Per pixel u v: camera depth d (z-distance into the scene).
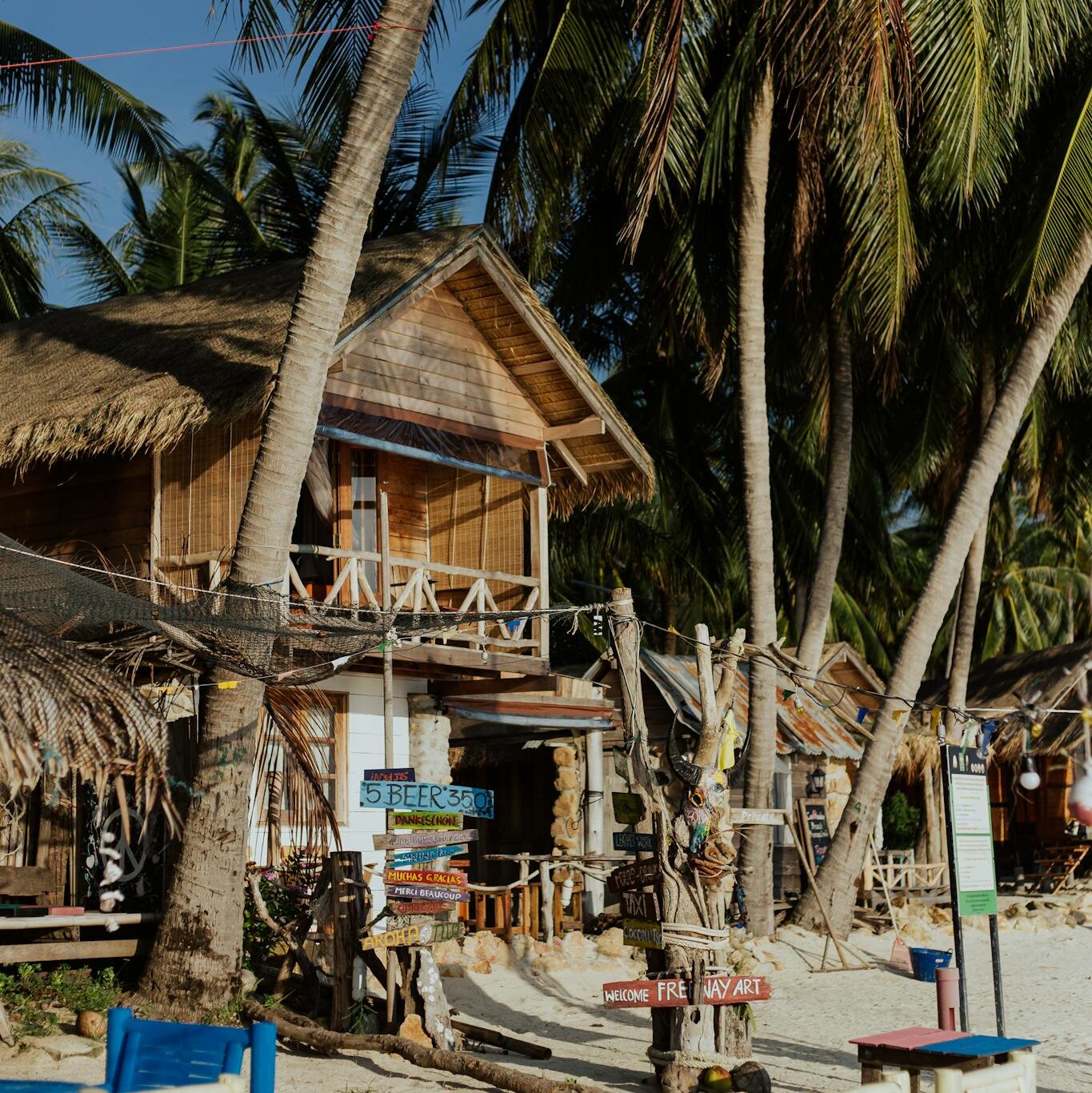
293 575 14.39
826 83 14.67
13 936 11.89
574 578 28.47
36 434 14.12
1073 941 19.03
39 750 6.41
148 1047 6.16
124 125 22.66
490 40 19.19
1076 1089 10.21
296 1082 9.77
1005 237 19.89
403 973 11.06
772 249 20.58
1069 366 21.52
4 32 21.42
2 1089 5.72
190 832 11.41
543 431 18.06
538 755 20.25
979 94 15.36
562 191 19.34
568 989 14.23
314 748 15.79
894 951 16.91
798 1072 10.76
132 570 14.74
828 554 20.62
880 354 21.16
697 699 20.16
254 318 15.48
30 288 25.39
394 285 15.16
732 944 16.88
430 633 11.19
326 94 15.85
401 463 18.25
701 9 17.19
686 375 27.69
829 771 23.20
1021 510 43.84
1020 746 28.38
